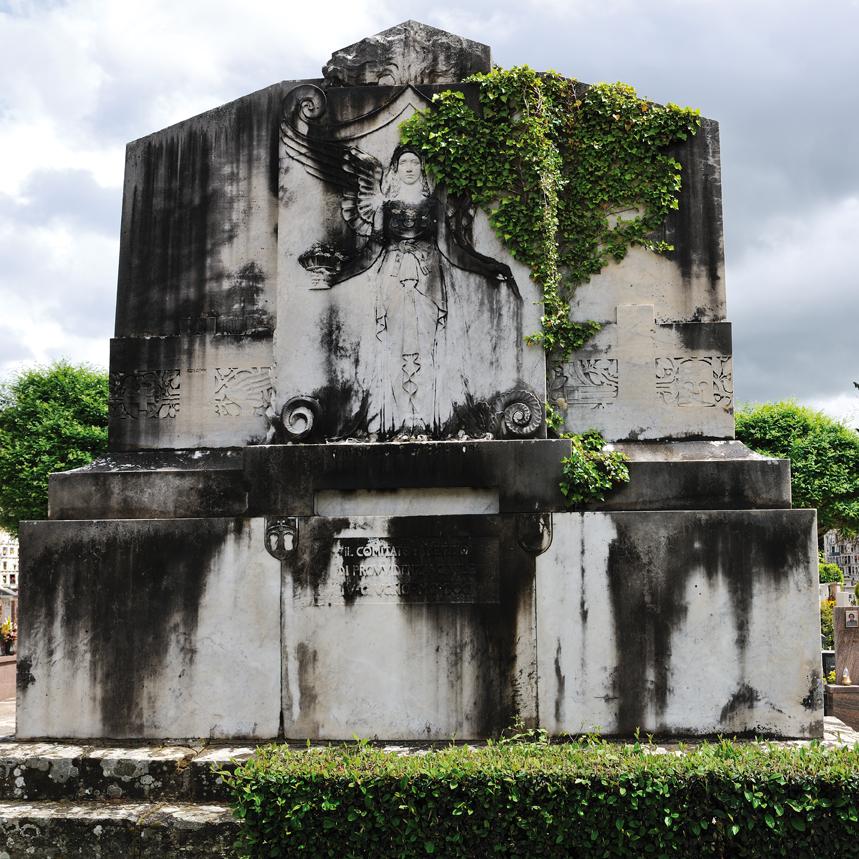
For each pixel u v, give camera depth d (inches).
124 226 325.7
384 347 296.7
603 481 279.6
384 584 277.6
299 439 293.3
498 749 221.3
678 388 302.4
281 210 305.1
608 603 271.7
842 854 191.8
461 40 311.3
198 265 320.5
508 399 290.0
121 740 277.1
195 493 290.4
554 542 275.3
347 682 274.7
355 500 285.9
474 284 296.0
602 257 308.0
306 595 279.0
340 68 312.7
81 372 1035.3
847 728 291.1
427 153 299.9
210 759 255.8
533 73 301.1
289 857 202.4
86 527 285.6
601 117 312.2
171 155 325.7
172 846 234.5
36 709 280.4
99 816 239.9
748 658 267.3
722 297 306.5
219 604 280.5
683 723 266.1
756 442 1015.0
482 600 274.5
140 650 280.2
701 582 270.2
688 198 310.5
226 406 312.5
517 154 298.2
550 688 269.4
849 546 3014.3
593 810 197.6
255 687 276.7
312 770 205.2
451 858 199.8
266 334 313.9
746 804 195.3
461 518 278.5
